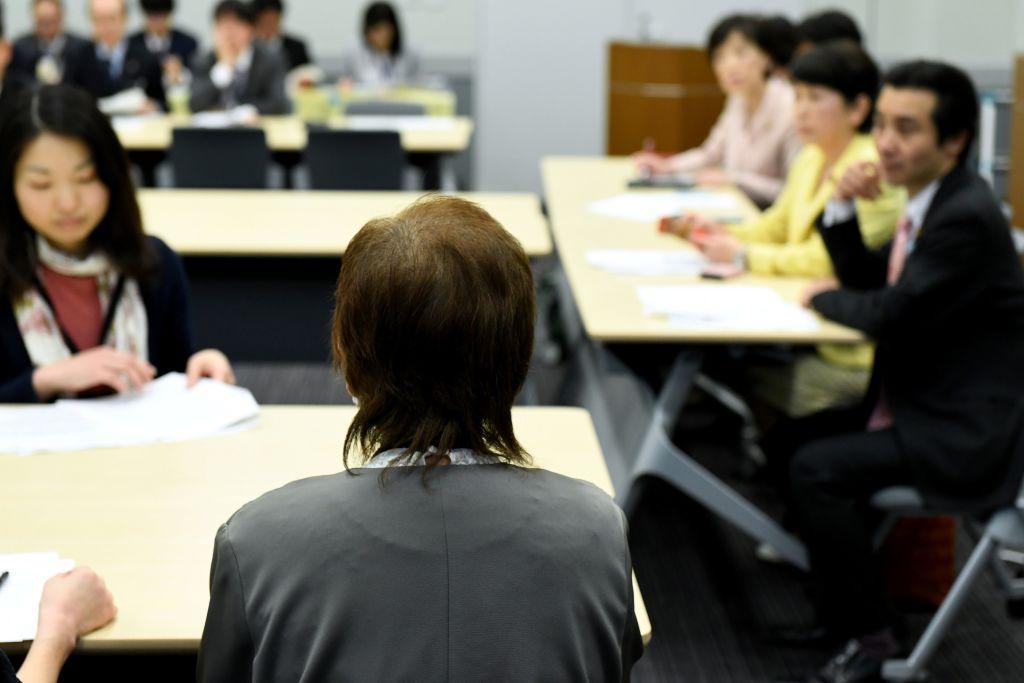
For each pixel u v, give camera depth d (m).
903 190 2.88
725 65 4.19
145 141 5.39
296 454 1.92
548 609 1.04
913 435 2.43
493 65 7.20
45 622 1.34
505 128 7.28
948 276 2.39
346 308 1.08
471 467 1.08
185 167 5.20
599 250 3.25
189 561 1.56
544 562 1.05
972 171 2.49
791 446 2.74
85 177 2.08
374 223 1.10
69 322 2.22
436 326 1.05
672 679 2.62
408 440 1.09
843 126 3.02
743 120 4.32
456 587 1.03
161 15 7.58
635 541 3.29
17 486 1.78
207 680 1.07
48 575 1.49
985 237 2.40
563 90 7.22
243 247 3.21
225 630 1.05
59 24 7.57
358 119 6.07
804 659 2.69
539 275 4.65
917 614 2.84
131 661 1.96
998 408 2.38
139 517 1.68
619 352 2.94
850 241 2.76
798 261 2.98
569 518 1.08
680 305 2.69
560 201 3.95
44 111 2.05
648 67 6.07
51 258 2.18
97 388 2.17
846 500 2.47
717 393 3.94
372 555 1.03
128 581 1.50
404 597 1.02
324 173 5.21
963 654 2.71
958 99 2.41
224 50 6.53
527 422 2.06
